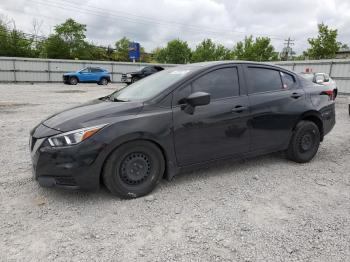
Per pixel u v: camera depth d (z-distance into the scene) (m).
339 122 8.68
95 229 2.87
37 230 2.85
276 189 3.82
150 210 3.24
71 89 20.91
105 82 28.38
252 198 3.56
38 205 3.33
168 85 3.72
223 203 3.42
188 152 3.71
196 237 2.76
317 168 4.61
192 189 3.78
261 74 4.41
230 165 4.67
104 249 2.57
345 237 2.77
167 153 3.56
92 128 3.19
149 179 3.55
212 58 65.06
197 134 3.72
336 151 5.55
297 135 4.63
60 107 10.95
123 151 3.31
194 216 3.13
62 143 3.15
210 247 2.62
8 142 5.95
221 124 3.87
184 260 2.44
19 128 7.23
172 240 2.71
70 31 61.75
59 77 31.89
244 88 4.17
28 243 2.64
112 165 3.29
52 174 3.19
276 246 2.63
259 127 4.23
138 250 2.56
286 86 4.62
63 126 3.26
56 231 2.83
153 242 2.68
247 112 4.08
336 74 20.91
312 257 2.49
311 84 5.00
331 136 6.79
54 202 3.40
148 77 4.56
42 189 3.73
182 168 3.73
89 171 3.18
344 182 4.08
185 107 3.64
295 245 2.65
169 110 3.56
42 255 2.49
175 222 3.01
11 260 2.42
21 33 55.16
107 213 3.17
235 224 2.98
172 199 3.50
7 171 4.35
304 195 3.66
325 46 33.31
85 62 32.88
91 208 3.27
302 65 23.16
